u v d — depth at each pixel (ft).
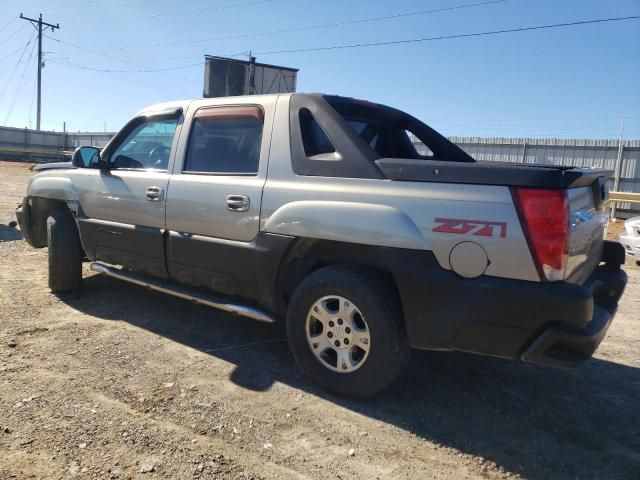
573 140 60.03
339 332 11.36
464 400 11.85
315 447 9.68
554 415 11.38
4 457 8.82
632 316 19.22
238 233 12.73
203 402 11.03
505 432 10.59
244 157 13.14
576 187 9.93
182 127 14.52
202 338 14.64
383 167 10.84
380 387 11.04
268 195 12.21
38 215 19.10
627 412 11.68
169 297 18.16
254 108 13.24
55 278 17.39
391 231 10.44
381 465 9.28
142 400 10.97
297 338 11.95
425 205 10.21
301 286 11.78
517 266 9.46
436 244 10.07
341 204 11.09
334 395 11.66
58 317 15.71
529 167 9.73
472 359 14.21
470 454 9.76
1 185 59.57
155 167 15.01
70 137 145.18
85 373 12.09
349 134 11.51
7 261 22.41
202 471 8.78
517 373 13.46
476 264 9.75
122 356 13.14
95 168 16.14
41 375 11.85
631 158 56.80
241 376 12.38
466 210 9.81
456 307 9.97
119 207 15.42
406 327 10.63
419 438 10.19
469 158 15.47
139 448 9.30
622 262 12.54
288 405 11.12
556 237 9.20
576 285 9.36
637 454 10.03
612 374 13.78
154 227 14.58
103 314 16.19
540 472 9.33
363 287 10.84
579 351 9.64
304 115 12.44
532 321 9.45
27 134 140.87
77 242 17.46
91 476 8.49
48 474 8.48
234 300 13.61
